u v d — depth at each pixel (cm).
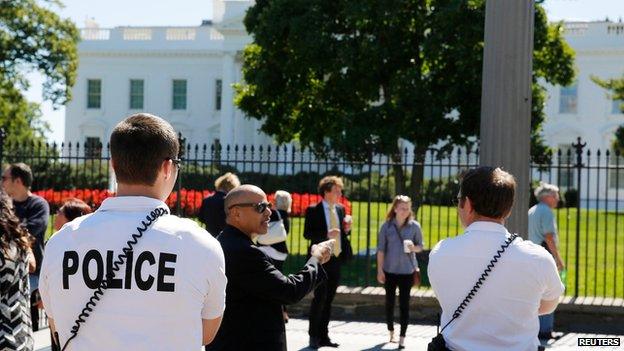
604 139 4994
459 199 339
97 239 268
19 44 3150
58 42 3231
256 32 1948
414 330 983
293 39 1888
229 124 5409
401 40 1848
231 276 428
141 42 5794
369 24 1867
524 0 641
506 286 316
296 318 1058
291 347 872
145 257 263
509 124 642
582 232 2420
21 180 736
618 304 986
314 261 449
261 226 447
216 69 5716
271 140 5269
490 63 650
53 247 275
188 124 5725
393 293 902
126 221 269
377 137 1812
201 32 5747
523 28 642
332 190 895
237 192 447
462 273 321
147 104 5797
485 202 325
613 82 3772
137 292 261
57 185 1895
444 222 2495
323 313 880
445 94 1767
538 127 1947
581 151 1039
